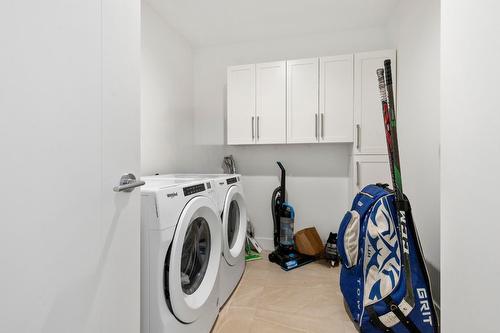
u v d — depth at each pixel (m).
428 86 1.55
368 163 2.17
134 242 0.93
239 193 1.99
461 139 0.68
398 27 2.06
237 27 2.46
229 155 2.87
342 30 2.51
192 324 1.23
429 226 1.56
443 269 0.77
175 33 2.51
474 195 0.63
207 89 2.90
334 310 1.62
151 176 1.96
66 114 0.63
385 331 1.28
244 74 2.45
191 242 1.42
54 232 0.61
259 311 1.61
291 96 2.34
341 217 2.60
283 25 2.42
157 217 1.06
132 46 0.90
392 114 1.30
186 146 2.74
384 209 1.33
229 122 2.50
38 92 0.56
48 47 0.58
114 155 0.82
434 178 1.49
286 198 2.74
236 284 1.92
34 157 0.56
